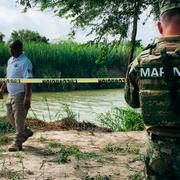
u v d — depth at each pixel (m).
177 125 2.93
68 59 38.75
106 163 7.36
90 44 11.63
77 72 39.16
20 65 7.84
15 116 7.94
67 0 10.76
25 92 7.81
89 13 10.97
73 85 34.84
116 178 6.55
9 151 7.96
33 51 37.28
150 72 3.03
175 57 2.95
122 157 7.84
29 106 7.85
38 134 9.99
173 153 2.96
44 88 34.09
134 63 3.19
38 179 6.37
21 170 6.74
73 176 6.58
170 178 2.98
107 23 10.96
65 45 38.69
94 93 31.86
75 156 7.65
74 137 9.82
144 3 10.73
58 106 21.42
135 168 7.07
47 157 7.62
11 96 7.93
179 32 3.04
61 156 7.44
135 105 3.31
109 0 10.60
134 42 11.16
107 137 9.98
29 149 8.23
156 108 2.99
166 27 3.09
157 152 3.02
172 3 3.05
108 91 34.03
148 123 3.05
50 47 38.06
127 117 13.52
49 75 37.00
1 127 10.38
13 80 7.83
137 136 10.15
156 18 10.91
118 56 40.44
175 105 2.93
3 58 36.31
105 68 39.91
